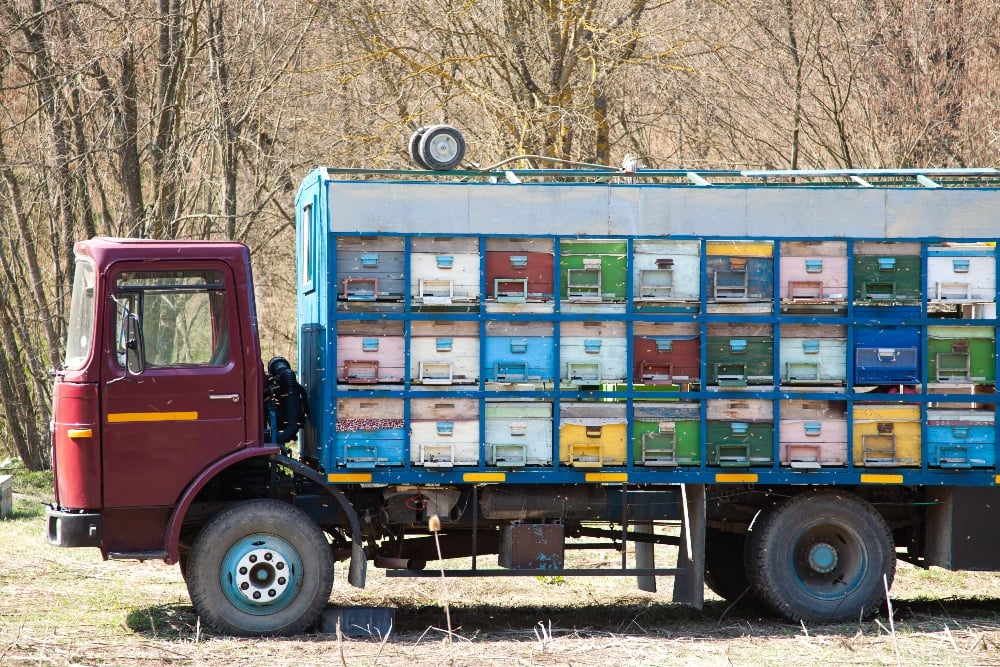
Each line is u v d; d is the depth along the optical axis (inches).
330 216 555.8
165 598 655.8
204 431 557.3
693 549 585.9
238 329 563.8
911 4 1187.3
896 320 589.6
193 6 1307.8
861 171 640.4
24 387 1376.7
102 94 1302.9
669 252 579.2
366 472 560.4
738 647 536.1
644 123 1300.4
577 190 572.4
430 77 1307.8
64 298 1366.9
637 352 578.6
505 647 536.7
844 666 496.1
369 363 560.1
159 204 1318.9
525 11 1246.3
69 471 548.7
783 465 585.9
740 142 1306.6
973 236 593.9
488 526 606.2
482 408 566.3
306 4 1331.2
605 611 655.1
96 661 499.8
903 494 619.5
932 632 576.4
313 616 562.3
